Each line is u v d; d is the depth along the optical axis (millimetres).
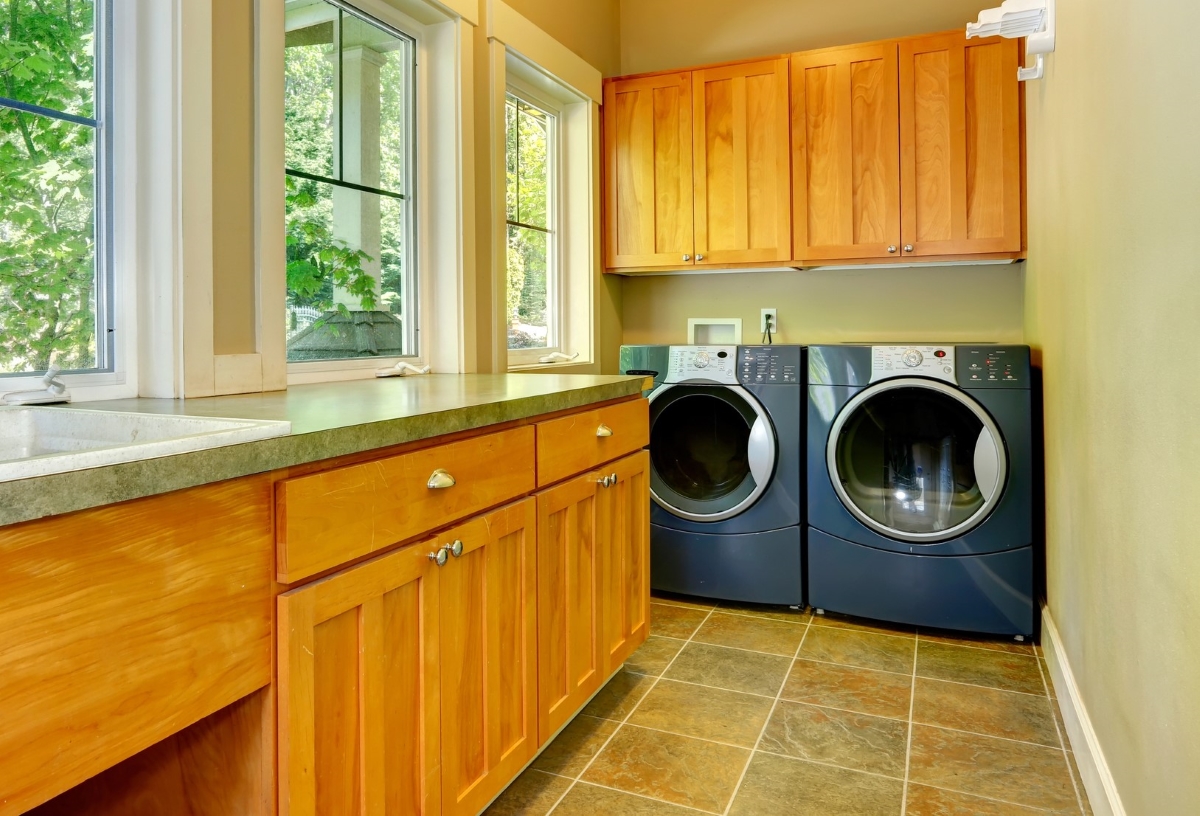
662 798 1646
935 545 2533
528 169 2979
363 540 1152
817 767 1762
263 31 1690
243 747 1039
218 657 943
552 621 1703
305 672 1045
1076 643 1865
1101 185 1516
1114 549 1443
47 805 1196
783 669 2295
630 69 3531
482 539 1433
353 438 1130
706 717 2002
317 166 2057
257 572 996
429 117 2408
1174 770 1069
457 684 1376
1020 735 1900
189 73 1518
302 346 2027
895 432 2600
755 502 2748
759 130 3037
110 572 817
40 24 1402
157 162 1519
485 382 2000
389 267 2318
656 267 3219
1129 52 1282
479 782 1438
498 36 2533
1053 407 2232
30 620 747
